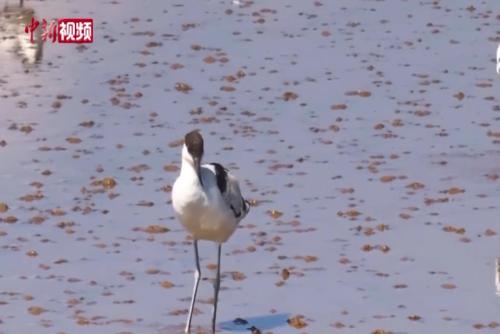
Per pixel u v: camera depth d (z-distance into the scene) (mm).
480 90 21625
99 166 16875
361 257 13383
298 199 15492
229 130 18859
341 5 29406
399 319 11586
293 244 13789
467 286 12508
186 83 21828
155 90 21281
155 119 19453
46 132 18547
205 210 10922
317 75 22562
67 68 22688
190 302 12047
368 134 18734
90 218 14656
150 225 14391
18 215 14719
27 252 13406
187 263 13172
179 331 11258
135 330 11242
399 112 20062
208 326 11406
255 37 25734
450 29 26828
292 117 19688
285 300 12086
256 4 29344
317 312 11766
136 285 12500
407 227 14406
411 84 21984
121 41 25047
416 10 28875
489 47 25094
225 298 12148
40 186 15914
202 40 25344
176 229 14312
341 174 16641
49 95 20766
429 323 11508
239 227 14383
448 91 21500
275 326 11406
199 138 10844
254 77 22359
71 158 17234
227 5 29156
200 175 10922
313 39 25656
